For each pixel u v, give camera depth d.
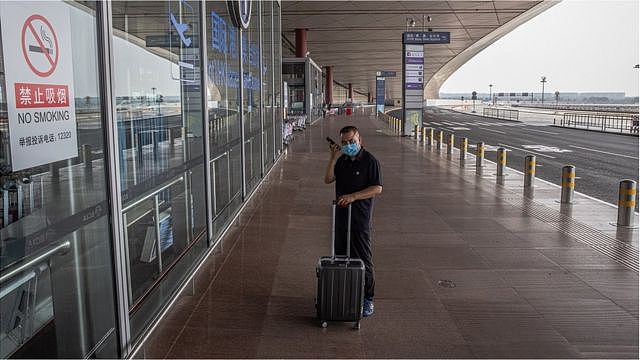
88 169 3.20
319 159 17.25
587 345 4.11
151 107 4.79
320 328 4.38
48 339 2.99
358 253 4.58
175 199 5.46
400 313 4.71
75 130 3.03
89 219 3.16
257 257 6.38
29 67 2.55
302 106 37.12
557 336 4.26
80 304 3.30
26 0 2.53
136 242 4.69
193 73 6.06
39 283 2.91
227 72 7.91
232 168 8.26
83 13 3.11
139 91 4.53
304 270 5.90
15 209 2.50
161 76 5.04
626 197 8.03
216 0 7.12
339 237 4.66
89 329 3.38
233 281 5.52
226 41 7.84
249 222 8.25
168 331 4.29
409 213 8.99
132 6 4.38
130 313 4.04
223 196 7.54
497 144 25.58
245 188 9.19
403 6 35.12
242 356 3.89
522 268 6.01
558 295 5.17
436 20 40.47
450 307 4.86
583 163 17.89
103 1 3.26
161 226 5.07
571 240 7.23
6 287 2.59
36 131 2.62
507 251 6.69
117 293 3.44
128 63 4.29
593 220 8.48
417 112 28.12
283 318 4.58
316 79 47.72
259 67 11.55
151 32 4.79
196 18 6.09
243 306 4.84
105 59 3.29
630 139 28.80
